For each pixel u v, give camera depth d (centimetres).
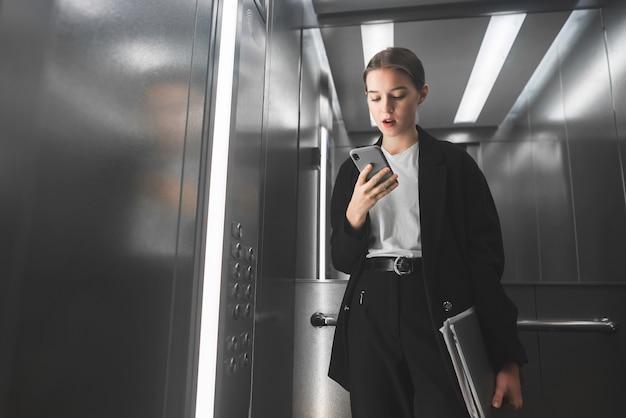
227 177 92
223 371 86
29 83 52
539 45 191
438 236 108
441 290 104
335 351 117
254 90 113
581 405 159
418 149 124
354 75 202
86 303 58
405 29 200
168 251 76
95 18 62
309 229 188
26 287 50
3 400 47
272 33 148
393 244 114
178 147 80
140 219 69
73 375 56
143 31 72
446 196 112
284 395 161
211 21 95
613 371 160
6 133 49
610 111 179
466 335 93
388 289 108
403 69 120
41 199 53
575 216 174
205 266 85
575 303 167
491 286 103
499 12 194
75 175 58
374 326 107
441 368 100
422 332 103
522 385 162
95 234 61
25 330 50
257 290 130
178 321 77
